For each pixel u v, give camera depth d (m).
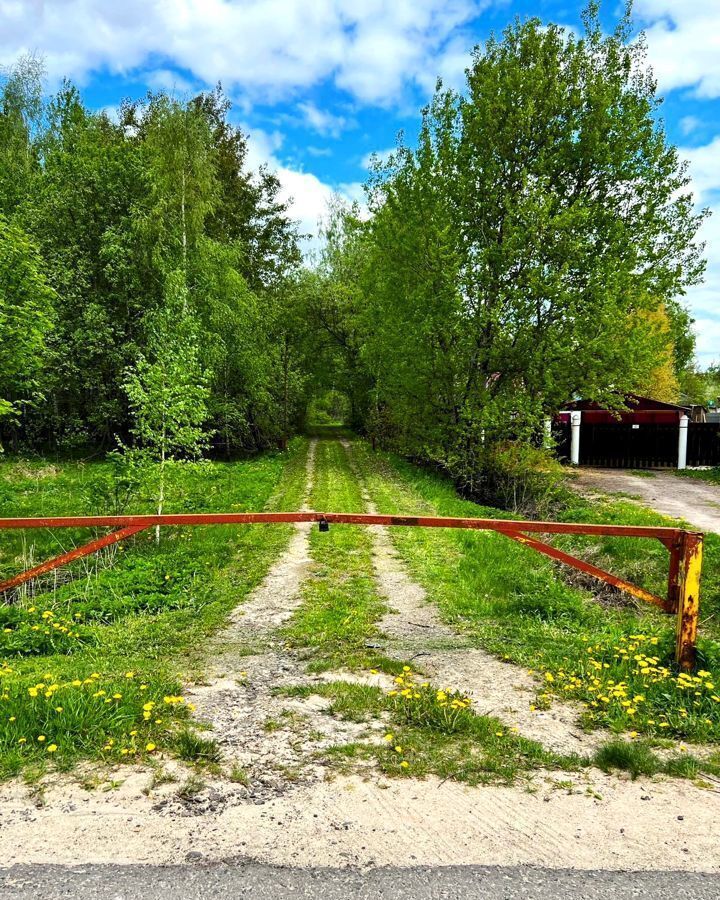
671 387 35.75
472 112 17.69
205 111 32.03
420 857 2.50
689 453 25.33
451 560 9.14
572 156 17.62
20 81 26.33
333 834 2.66
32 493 14.18
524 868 2.44
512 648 5.43
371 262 22.03
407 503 14.99
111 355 20.86
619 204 18.06
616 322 16.14
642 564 8.88
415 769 3.27
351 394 34.06
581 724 3.96
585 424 25.92
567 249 16.03
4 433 22.66
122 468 11.38
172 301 13.42
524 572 8.11
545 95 17.25
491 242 17.44
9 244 13.80
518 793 3.05
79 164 21.81
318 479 18.89
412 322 18.16
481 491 17.97
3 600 7.22
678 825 2.78
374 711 4.05
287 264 34.94
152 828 2.67
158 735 3.59
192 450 11.66
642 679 4.54
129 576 7.59
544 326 16.91
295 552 9.52
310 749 3.52
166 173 21.20
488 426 16.98
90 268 21.56
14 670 4.75
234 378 24.70
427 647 5.53
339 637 5.76
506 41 17.88
